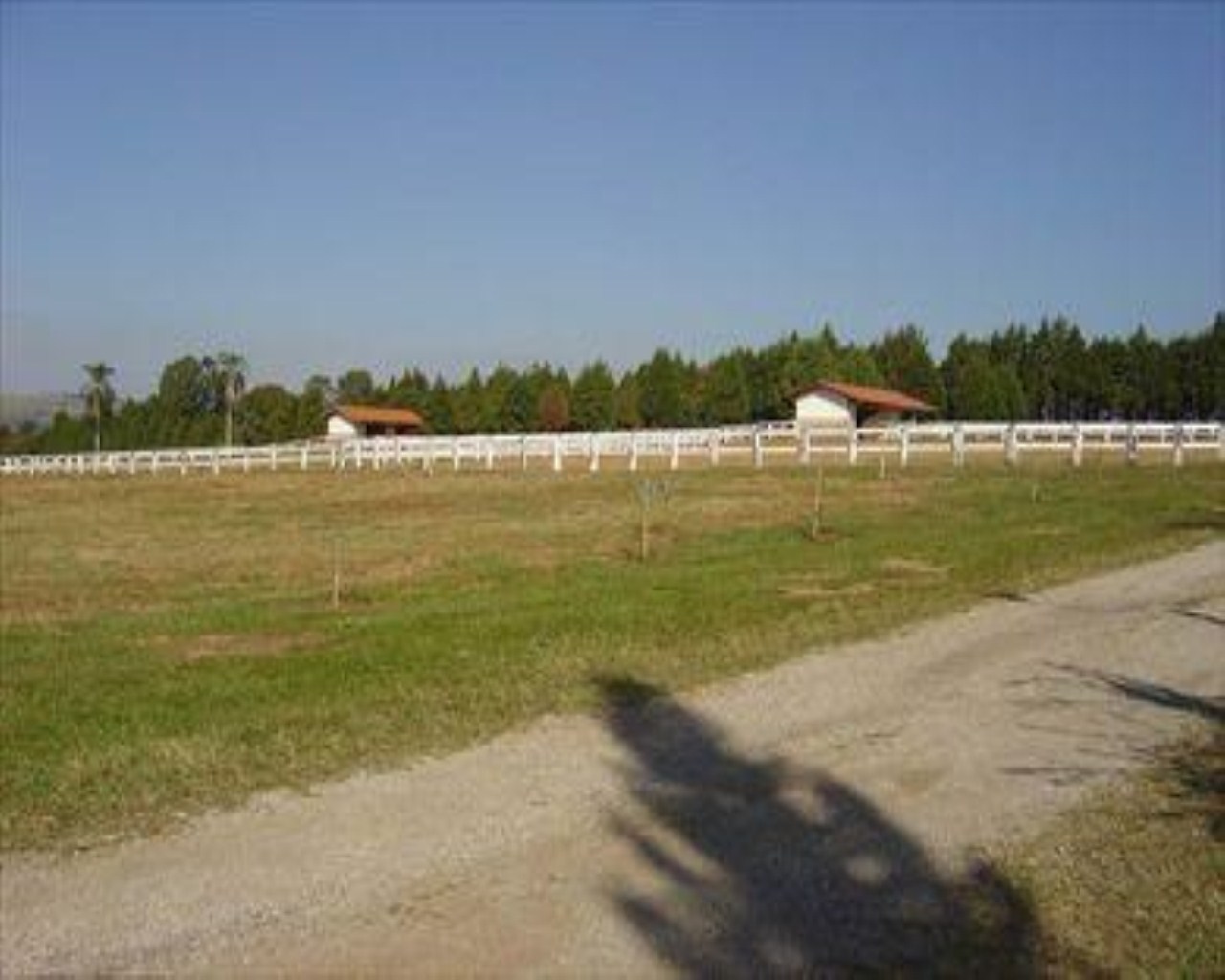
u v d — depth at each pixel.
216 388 132.25
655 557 23.72
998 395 101.75
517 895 7.84
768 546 24.20
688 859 8.42
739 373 100.44
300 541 31.23
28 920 7.50
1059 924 7.35
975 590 18.58
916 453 47.00
